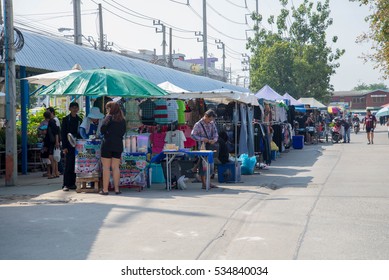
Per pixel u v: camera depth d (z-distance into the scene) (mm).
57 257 5961
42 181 13281
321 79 55094
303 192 11219
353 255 6090
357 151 24406
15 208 9016
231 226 7688
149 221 7969
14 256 5996
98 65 19125
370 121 30406
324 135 35031
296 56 55406
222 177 12906
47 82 12820
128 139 11703
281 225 7766
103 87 10789
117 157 10695
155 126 13086
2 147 14625
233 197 10391
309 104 33000
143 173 11359
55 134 13844
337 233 7215
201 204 9516
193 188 11852
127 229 7402
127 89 10898
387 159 19641
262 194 10898
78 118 11508
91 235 7027
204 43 46656
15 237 6891
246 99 13883
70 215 8375
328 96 58312
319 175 14578
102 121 10836
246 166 14758
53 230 7297
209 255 6125
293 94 54594
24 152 15094
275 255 6125
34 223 7750
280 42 55656
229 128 14836
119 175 10836
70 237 6906
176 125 13078
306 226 7676
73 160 11312
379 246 6496
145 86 11336
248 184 12594
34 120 16469
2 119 15867
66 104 19359
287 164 18344
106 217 8227
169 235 7066
